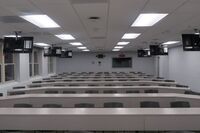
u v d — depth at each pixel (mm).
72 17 4902
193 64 12242
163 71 18562
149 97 5012
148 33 7992
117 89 6621
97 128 2938
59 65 21797
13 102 5051
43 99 5137
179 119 2900
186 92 6277
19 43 6648
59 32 7312
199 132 2980
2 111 3162
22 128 2979
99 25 6082
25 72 11469
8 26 5910
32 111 3150
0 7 3869
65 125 2949
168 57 17188
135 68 21750
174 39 10258
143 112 3021
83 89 6676
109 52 21891
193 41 6898
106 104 4180
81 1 3609
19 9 4035
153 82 8609
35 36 8266
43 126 2965
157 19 5297
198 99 4824
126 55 21797
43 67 15492
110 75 13961
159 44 12938
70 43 11719
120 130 2928
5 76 9898
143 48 16875
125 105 4988
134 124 2916
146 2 3713
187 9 4250
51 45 12727
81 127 2943
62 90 6715
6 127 2986
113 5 3887
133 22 5676
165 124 2904
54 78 11875
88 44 12664
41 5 3785
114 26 6305
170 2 3723
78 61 21828
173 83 8320
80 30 7000
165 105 5016
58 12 4355
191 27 6602
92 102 5023
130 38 9688
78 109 3291
